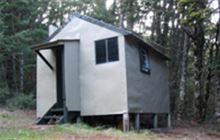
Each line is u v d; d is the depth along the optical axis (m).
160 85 18.09
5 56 25.14
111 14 29.52
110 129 13.65
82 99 15.62
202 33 21.45
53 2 32.28
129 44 15.21
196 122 21.86
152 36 24.45
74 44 15.91
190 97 24.88
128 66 14.92
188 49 24.33
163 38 24.00
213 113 24.94
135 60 15.60
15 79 25.92
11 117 17.05
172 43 24.12
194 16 17.12
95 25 15.75
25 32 24.11
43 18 31.27
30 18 26.94
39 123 15.13
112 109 14.80
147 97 16.42
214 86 23.78
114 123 16.08
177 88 24.03
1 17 24.44
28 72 26.66
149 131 14.97
